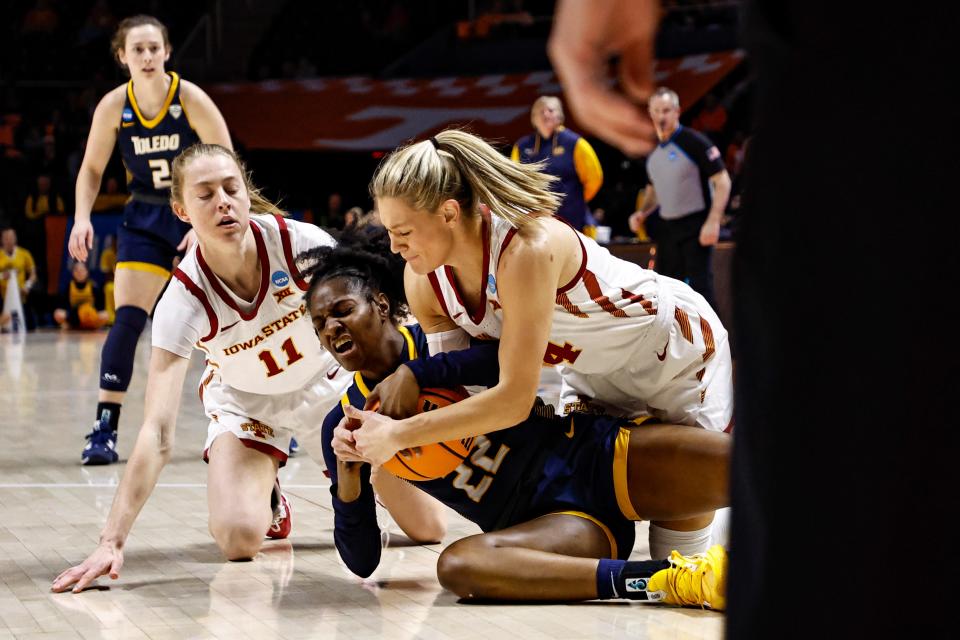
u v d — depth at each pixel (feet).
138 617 7.80
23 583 8.79
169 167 15.29
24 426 18.37
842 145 2.30
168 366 9.52
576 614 7.74
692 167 22.72
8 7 53.93
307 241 10.14
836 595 2.35
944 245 2.22
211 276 9.89
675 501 8.29
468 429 7.56
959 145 2.20
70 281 44.37
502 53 48.52
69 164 47.55
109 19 54.75
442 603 8.15
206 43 55.47
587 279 8.23
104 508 11.90
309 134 46.73
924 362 2.25
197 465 14.79
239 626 7.57
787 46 2.34
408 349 8.56
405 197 7.40
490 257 7.64
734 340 2.60
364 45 54.49
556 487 8.36
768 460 2.45
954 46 2.19
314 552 10.03
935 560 2.26
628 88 2.54
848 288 2.32
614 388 9.12
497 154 7.70
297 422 10.87
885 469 2.29
